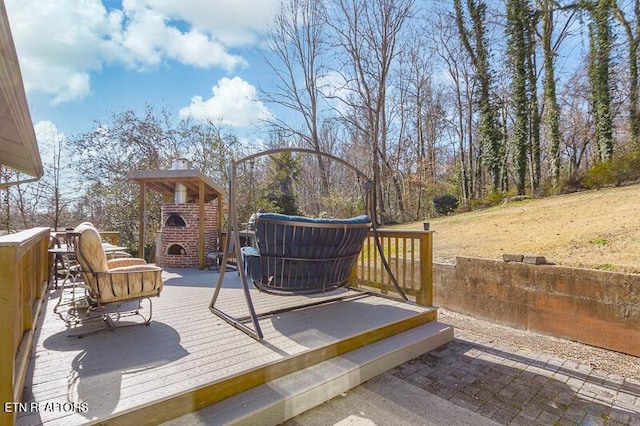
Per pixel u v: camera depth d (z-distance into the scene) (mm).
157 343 3086
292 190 16188
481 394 2996
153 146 14305
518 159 15391
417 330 4059
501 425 2553
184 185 8211
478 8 16672
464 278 5414
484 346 4094
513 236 6996
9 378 1771
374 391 3027
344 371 2990
